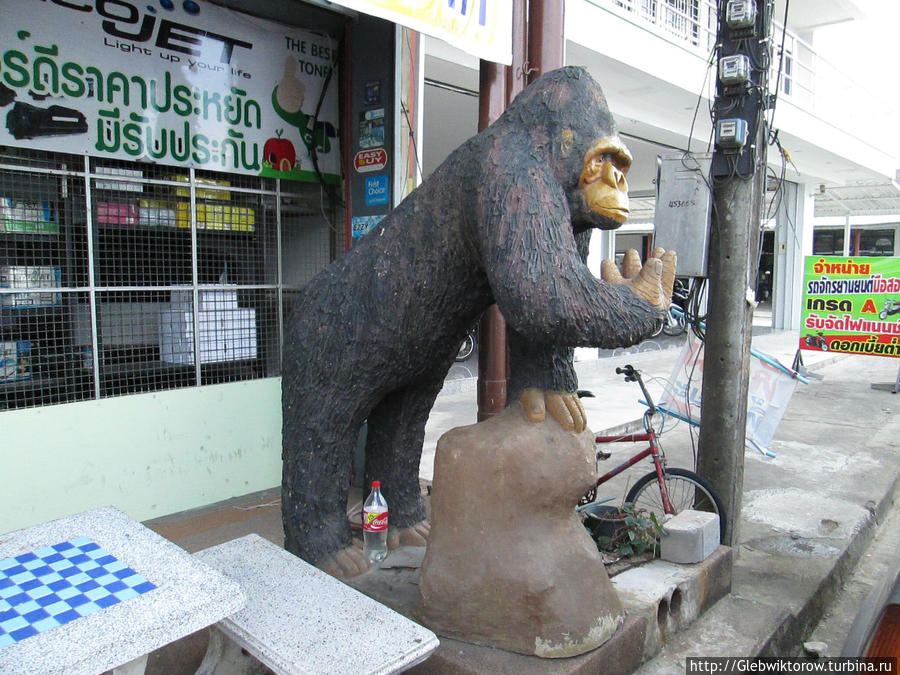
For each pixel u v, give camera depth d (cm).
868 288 707
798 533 398
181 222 374
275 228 413
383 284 236
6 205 316
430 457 513
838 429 670
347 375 245
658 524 302
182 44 360
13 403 322
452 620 222
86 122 332
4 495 314
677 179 348
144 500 361
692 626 279
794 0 1177
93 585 148
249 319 408
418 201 234
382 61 394
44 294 330
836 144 1112
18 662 119
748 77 330
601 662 219
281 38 398
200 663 231
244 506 388
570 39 606
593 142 210
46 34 316
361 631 170
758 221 350
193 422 378
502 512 218
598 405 715
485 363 398
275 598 186
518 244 197
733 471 348
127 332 359
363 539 293
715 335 347
